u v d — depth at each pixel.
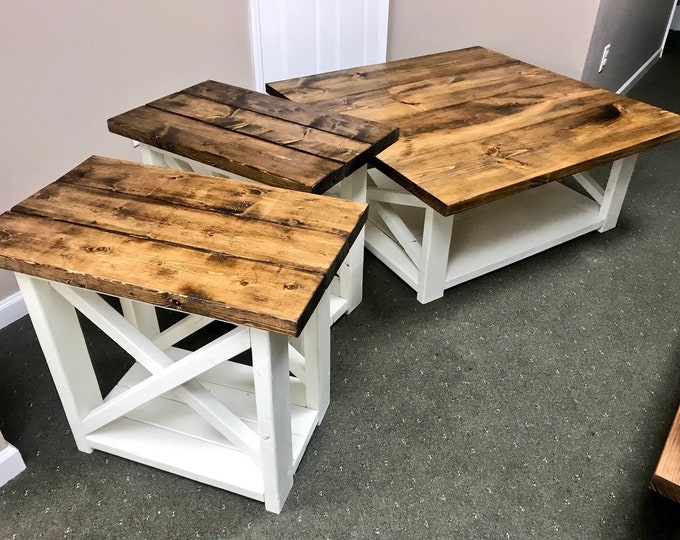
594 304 1.76
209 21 2.00
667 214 2.20
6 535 1.15
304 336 1.21
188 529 1.17
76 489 1.24
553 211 2.06
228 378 1.37
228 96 1.56
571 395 1.47
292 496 1.23
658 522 1.19
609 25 2.50
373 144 1.33
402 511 1.20
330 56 2.39
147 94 1.89
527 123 1.75
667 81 3.41
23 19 1.48
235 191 1.11
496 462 1.30
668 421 1.40
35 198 1.08
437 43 2.72
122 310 1.55
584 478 1.27
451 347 1.60
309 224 1.02
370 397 1.45
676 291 1.82
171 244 0.97
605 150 1.61
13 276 1.65
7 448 1.23
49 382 1.49
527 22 2.46
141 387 1.11
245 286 0.89
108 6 1.67
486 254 1.83
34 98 1.57
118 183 1.13
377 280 1.84
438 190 1.40
